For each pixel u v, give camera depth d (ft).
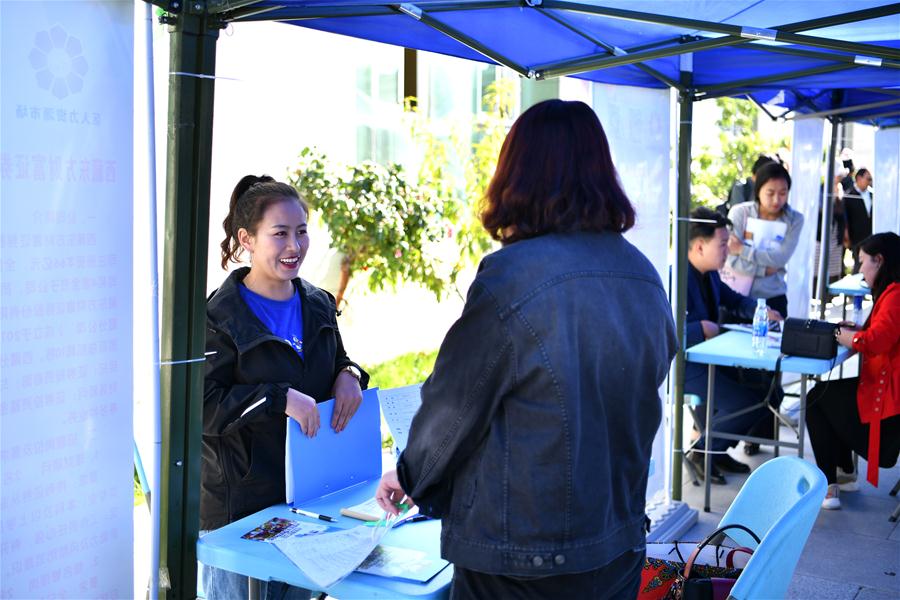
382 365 21.34
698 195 35.76
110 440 6.50
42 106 5.92
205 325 7.17
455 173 23.26
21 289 5.88
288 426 7.70
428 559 6.50
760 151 37.76
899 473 17.15
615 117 12.68
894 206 27.27
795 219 19.10
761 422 16.31
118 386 6.53
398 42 10.31
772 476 7.72
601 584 5.55
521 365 5.16
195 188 6.95
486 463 5.35
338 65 20.39
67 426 6.23
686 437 18.94
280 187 8.20
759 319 14.98
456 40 10.21
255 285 8.25
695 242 16.71
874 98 20.53
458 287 22.66
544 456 5.20
